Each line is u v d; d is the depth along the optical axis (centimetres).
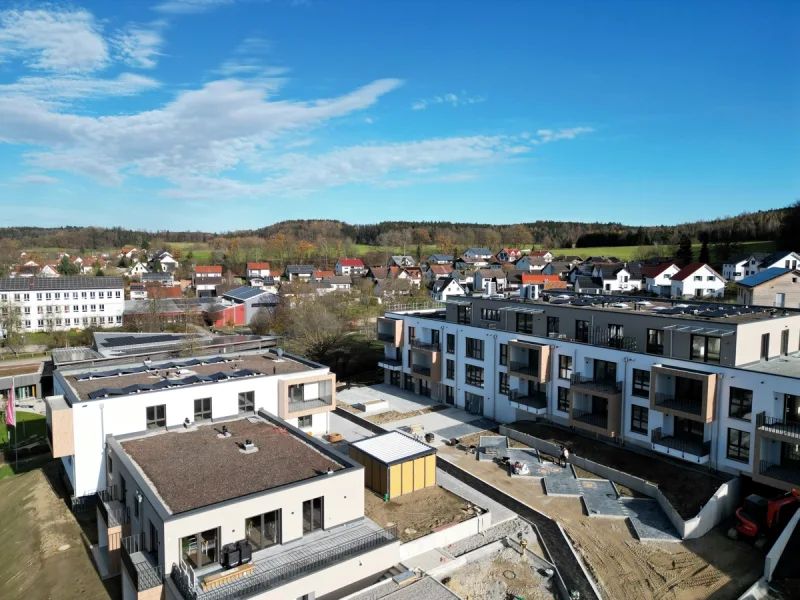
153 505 2112
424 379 5331
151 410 3139
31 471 3984
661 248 16000
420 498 3175
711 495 3008
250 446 2809
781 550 2495
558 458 3762
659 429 3475
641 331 3725
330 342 6688
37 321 8888
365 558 2273
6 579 2684
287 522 2291
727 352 3247
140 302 9750
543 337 4278
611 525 2941
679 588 2445
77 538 2895
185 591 1895
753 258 10488
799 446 2945
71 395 3078
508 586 2502
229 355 4441
